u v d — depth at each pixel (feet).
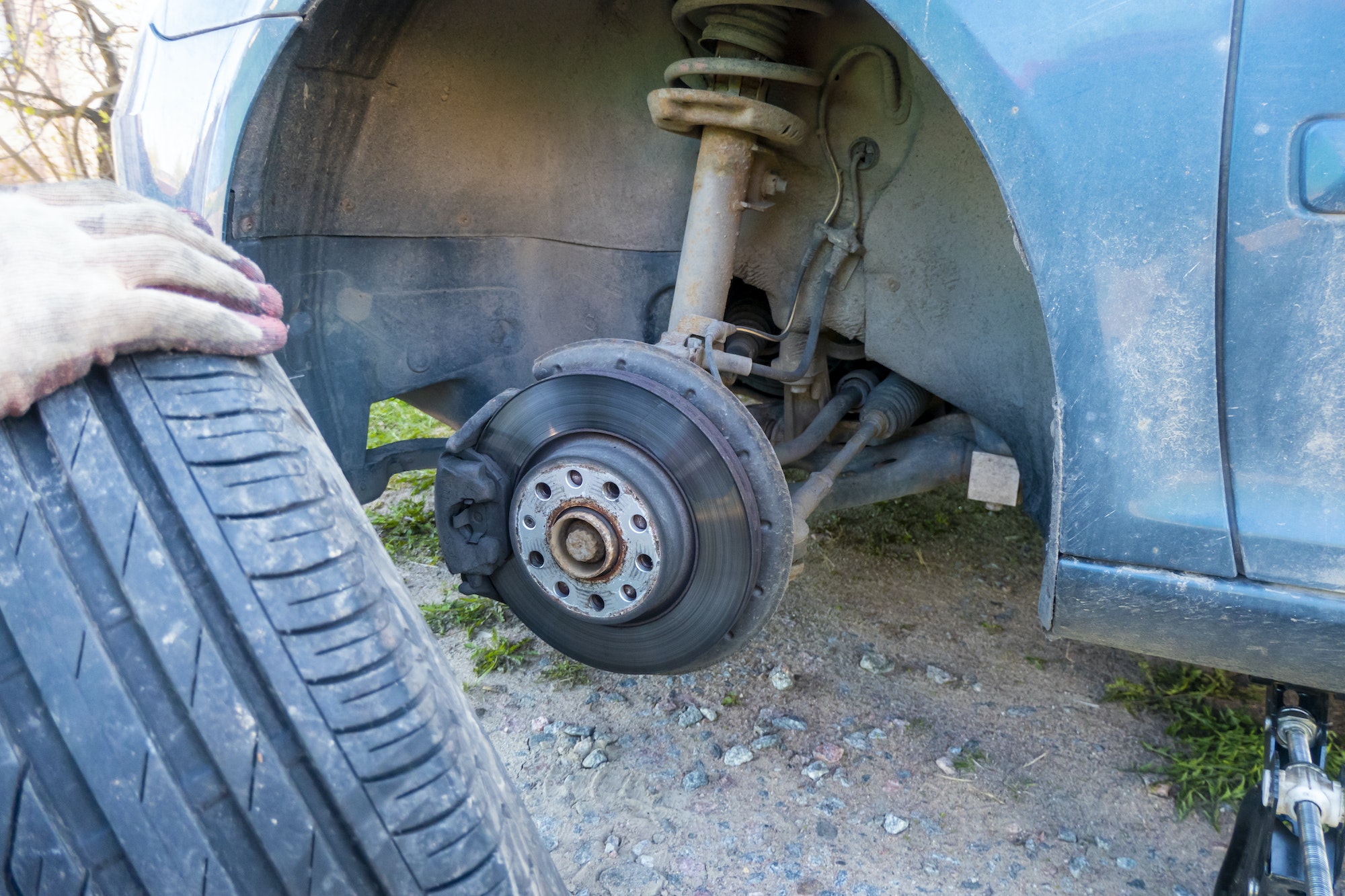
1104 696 6.86
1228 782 5.91
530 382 7.43
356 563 3.15
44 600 2.72
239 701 2.81
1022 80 3.61
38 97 17.48
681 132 5.74
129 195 3.42
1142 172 3.50
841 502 6.68
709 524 4.89
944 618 7.97
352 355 6.44
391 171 6.21
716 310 5.61
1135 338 3.62
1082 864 5.33
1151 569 3.79
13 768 2.65
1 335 2.67
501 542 5.54
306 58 5.27
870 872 5.25
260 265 5.59
